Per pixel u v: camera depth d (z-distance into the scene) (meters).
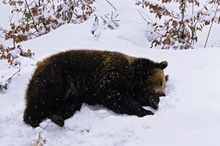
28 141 9.63
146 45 17.67
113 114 11.38
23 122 10.91
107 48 16.09
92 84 11.73
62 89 11.14
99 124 10.16
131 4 22.86
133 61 12.23
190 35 17.34
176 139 8.41
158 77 11.84
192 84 11.31
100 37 17.80
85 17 20.72
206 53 14.23
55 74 11.17
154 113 10.97
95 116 10.98
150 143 8.55
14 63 14.48
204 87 10.88
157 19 20.31
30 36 19.81
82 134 9.90
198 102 10.02
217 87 10.75
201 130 8.61
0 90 12.97
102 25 18.36
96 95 11.77
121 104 11.27
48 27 19.81
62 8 20.50
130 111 11.10
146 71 12.02
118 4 22.86
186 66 13.22
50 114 10.77
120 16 20.75
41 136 9.98
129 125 9.71
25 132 10.29
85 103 12.01
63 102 11.36
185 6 17.00
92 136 9.66
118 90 11.68
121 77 11.70
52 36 18.58
